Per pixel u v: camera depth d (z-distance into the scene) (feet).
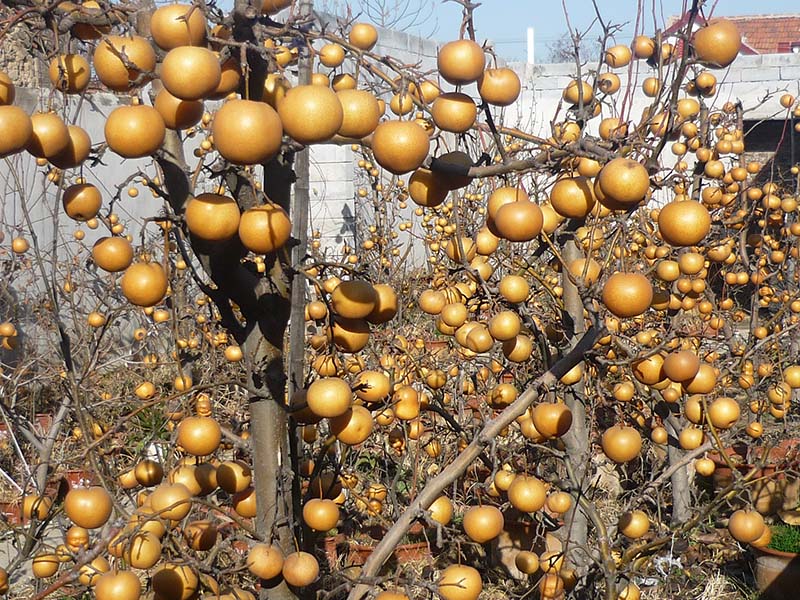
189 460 10.47
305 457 10.09
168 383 23.49
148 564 7.38
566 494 12.50
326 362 8.16
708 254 19.26
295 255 9.84
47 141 6.49
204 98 6.70
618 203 6.97
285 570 7.14
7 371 24.68
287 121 6.12
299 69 8.59
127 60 6.48
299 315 9.52
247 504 8.22
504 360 17.17
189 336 20.61
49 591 7.68
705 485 21.61
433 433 16.55
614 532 14.19
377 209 31.71
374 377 8.07
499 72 7.39
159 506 7.30
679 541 14.21
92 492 7.88
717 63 8.07
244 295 7.16
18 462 19.88
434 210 25.54
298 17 7.07
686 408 10.81
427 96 8.64
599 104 11.29
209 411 12.65
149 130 6.44
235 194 6.96
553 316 14.97
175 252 21.26
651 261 17.46
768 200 22.59
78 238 25.52
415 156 6.72
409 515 7.64
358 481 16.46
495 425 7.78
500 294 10.98
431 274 26.20
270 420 7.39
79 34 7.28
